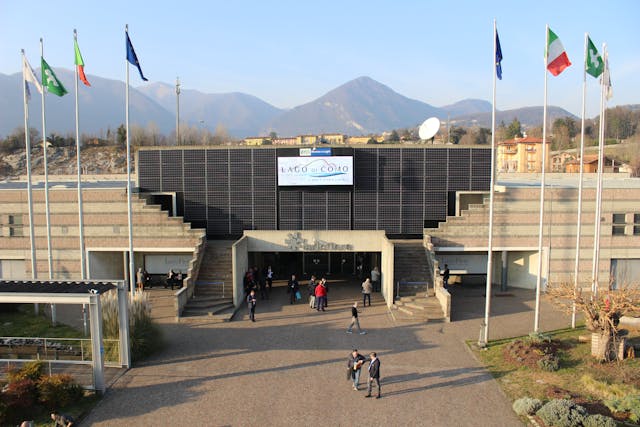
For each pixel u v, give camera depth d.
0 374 19.30
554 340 23.77
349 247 34.56
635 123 149.25
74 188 35.59
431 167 36.00
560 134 132.50
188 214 36.75
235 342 24.23
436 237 33.78
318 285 30.55
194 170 36.53
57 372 19.98
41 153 114.06
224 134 143.38
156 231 34.69
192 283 30.83
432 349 23.19
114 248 35.00
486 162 35.94
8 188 37.44
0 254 35.75
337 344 23.92
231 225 36.59
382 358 22.09
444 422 16.47
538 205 33.78
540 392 18.48
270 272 33.12
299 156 35.72
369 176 36.06
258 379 19.84
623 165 86.44
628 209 34.12
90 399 18.20
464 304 31.23
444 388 18.98
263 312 29.67
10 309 31.25
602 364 21.00
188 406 17.61
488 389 18.89
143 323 22.88
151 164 36.66
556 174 49.97
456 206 35.88
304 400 18.03
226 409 17.38
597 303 21.89
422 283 31.41
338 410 17.28
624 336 23.34
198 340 24.53
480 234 33.81
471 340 24.36
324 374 20.33
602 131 26.27
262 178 36.25
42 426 16.33
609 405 16.88
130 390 18.92
